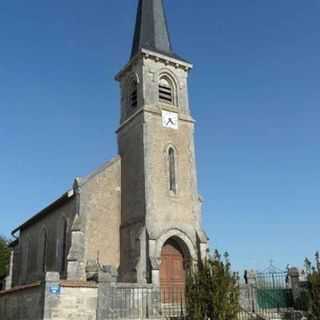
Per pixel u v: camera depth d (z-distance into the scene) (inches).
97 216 997.8
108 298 649.0
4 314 779.4
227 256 638.5
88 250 959.0
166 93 1112.2
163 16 1226.0
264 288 818.8
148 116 1041.5
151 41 1162.6
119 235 1013.8
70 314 616.4
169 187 1010.1
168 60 1117.7
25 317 673.0
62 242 1051.9
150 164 999.0
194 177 1060.5
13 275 1362.0
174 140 1062.4
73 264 895.1
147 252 917.8
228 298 604.4
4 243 1587.1
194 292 611.8
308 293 646.5
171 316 690.8
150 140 1022.4
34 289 657.6
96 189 1016.2
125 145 1088.8
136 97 1107.9
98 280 651.5
